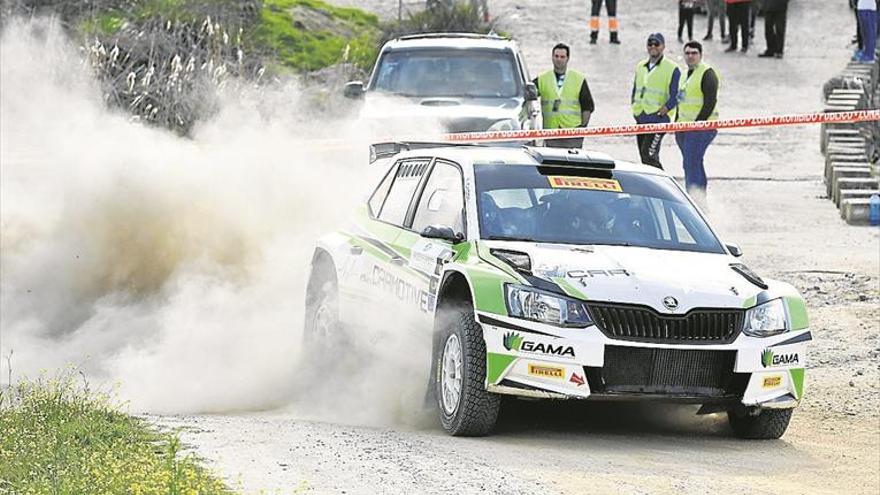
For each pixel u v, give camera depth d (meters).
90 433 24.31
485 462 24.47
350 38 97.06
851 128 78.88
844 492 24.80
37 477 20.95
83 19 84.75
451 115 55.41
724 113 91.50
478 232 29.27
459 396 27.28
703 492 23.41
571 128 59.66
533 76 100.31
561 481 23.31
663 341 26.66
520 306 26.66
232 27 87.38
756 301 27.70
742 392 27.22
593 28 113.81
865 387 35.75
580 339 26.33
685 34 120.19
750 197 69.19
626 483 23.58
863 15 99.06
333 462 23.56
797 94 97.19
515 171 31.22
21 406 27.81
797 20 127.44
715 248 30.55
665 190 31.83
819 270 51.28
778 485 24.77
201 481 20.47
